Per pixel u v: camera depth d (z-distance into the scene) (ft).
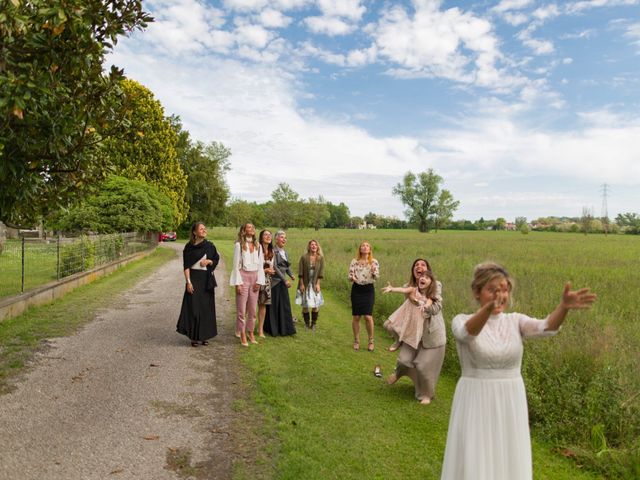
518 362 9.94
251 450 14.89
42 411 17.24
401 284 46.29
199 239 26.48
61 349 25.08
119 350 25.34
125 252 73.77
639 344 26.40
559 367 21.21
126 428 16.11
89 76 23.30
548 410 18.76
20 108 18.86
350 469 14.07
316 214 322.34
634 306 38.17
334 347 28.73
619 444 17.11
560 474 15.30
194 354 25.17
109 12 21.66
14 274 35.17
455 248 116.67
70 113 22.52
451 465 9.98
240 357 24.98
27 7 20.88
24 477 12.78
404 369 21.22
